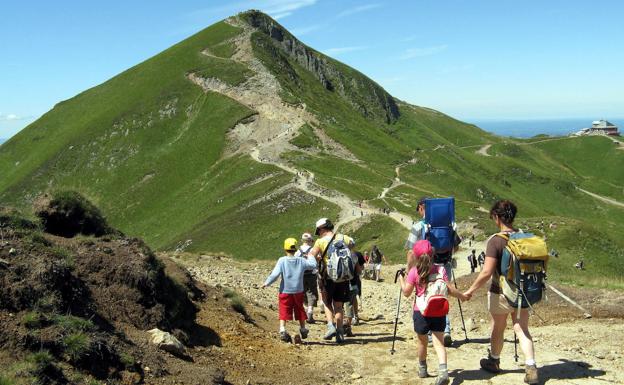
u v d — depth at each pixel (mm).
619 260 54844
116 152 147250
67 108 188625
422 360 7484
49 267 6570
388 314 14422
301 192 93000
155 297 8039
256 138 138500
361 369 8172
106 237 8641
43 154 157250
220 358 7883
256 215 88062
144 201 128750
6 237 6973
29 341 5512
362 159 130625
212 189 118000
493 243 6637
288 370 7980
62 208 9086
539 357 8039
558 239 57844
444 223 8805
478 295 14133
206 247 82938
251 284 17875
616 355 8148
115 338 6457
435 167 141500
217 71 170250
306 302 13914
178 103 161000
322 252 9984
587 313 11234
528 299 6488
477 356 8445
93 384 5484
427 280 7105
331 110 167625
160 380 6191
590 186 187875
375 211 79562
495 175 172625
